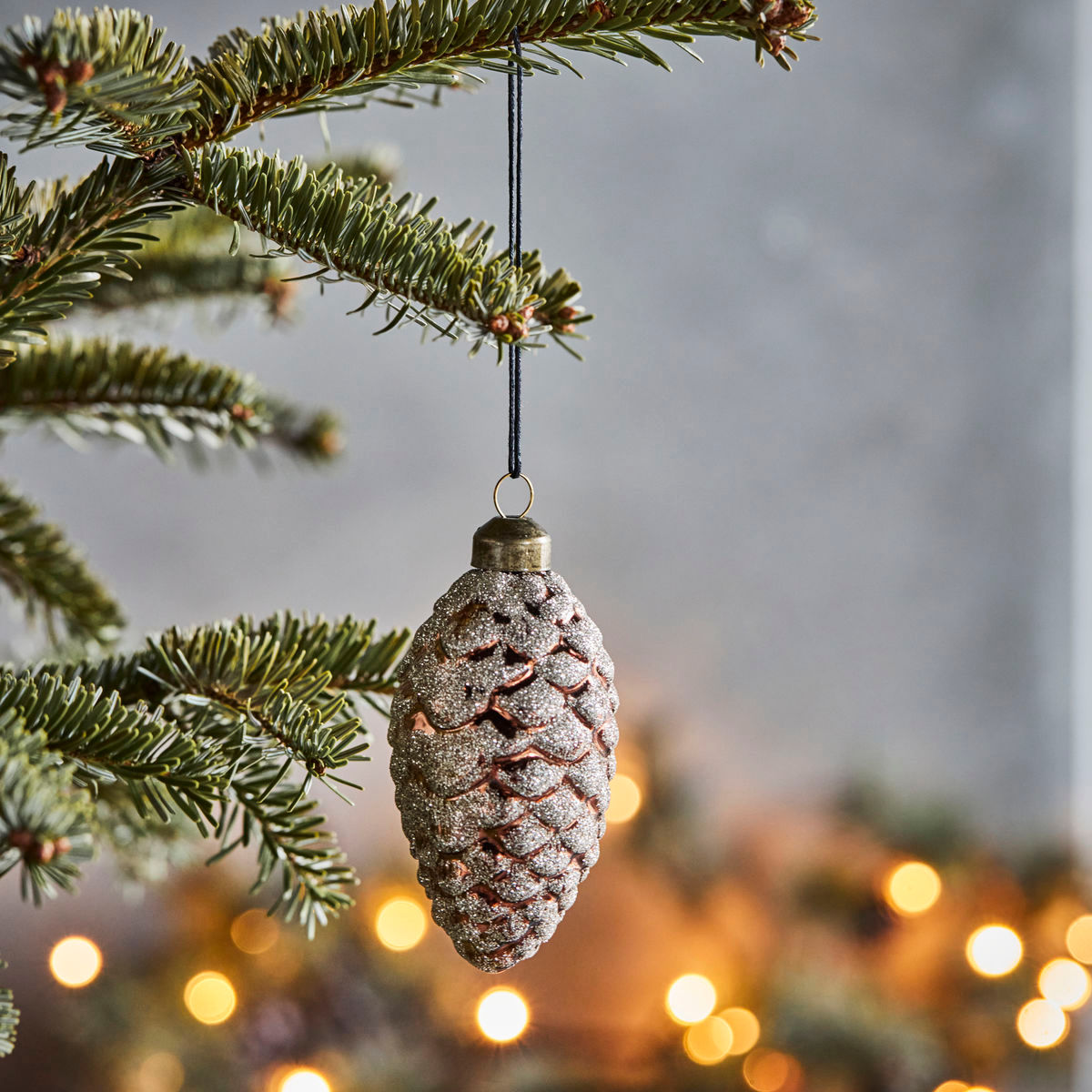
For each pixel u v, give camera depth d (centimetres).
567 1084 126
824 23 152
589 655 59
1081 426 159
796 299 155
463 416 154
